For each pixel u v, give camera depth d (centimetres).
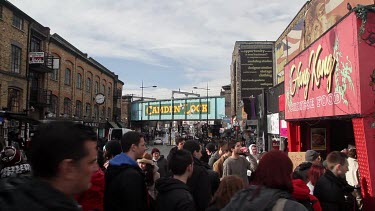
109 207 342
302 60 825
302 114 818
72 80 3409
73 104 3434
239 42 3086
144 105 5741
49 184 137
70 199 136
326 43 641
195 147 535
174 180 341
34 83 2664
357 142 511
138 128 6384
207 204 425
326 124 998
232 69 3859
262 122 1850
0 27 2048
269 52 3036
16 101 2267
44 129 145
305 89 791
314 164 501
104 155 632
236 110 3303
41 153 140
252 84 3023
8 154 487
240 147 680
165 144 5750
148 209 384
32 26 2494
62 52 3131
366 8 499
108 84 4884
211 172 522
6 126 1997
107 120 4719
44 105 2653
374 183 473
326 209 420
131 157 371
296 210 210
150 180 446
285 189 230
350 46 527
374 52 498
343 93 558
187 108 5097
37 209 125
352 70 518
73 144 144
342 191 427
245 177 666
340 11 1326
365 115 488
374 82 494
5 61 2106
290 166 236
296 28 1906
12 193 128
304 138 994
